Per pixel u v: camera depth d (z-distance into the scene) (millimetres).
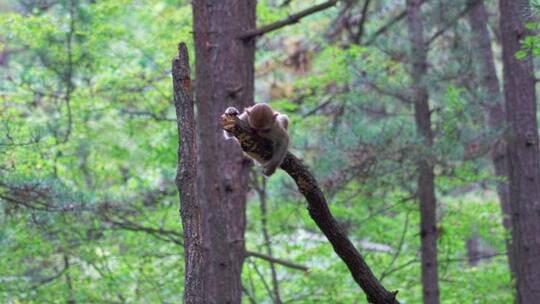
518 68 15156
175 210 16688
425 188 15727
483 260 22422
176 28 17266
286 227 17516
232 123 6254
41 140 13891
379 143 14312
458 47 15812
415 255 17578
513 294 16641
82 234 15281
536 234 15141
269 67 19609
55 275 16266
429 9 15766
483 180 16750
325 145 14562
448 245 17703
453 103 14773
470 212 17125
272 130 6238
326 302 16922
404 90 15125
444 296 17344
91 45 16281
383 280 17750
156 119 16812
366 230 17344
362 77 15336
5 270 14891
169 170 16859
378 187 14961
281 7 18781
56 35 16016
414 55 15336
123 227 15211
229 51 13000
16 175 12586
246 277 18594
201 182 12688
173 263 17266
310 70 19703
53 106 17766
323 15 19672
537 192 15141
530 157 15180
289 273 18312
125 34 16703
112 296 16484
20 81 17391
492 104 15453
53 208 13023
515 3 15008
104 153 17172
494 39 19406
